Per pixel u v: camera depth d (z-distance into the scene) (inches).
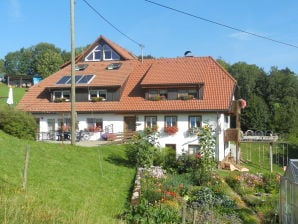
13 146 866.1
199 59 1766.7
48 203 523.5
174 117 1568.7
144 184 800.3
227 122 1722.4
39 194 593.6
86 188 725.9
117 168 962.7
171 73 1678.2
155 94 1635.1
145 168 976.3
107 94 1684.3
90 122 1669.5
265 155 2010.3
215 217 689.0
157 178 879.7
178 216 613.9
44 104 1740.9
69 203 600.1
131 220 575.5
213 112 1519.4
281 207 788.6
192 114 1545.3
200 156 1045.2
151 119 1596.9
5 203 425.1
